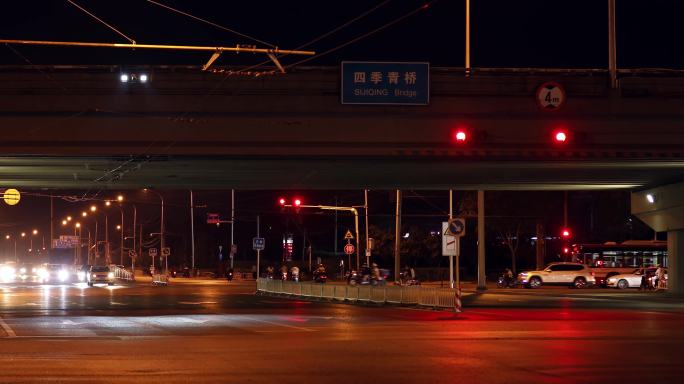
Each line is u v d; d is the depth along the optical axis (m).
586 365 16.42
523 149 34.53
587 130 34.75
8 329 24.97
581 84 34.84
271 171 39.41
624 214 84.00
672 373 15.37
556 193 74.69
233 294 52.34
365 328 25.53
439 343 20.70
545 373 15.28
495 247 93.69
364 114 34.03
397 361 16.97
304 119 33.84
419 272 79.31
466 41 47.66
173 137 33.62
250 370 15.57
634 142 34.88
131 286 69.00
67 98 33.38
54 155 33.75
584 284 63.50
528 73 34.72
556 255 92.38
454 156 34.53
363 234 87.50
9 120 33.25
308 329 25.11
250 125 33.75
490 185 46.56
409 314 32.50
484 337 22.42
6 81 33.19
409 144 34.19
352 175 41.09
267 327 25.88
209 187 48.56
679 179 43.84
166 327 25.81
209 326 26.25
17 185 47.62
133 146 33.56
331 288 44.41
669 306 38.72
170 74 33.59
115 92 33.47
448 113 34.34
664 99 35.03
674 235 49.00
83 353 18.33
